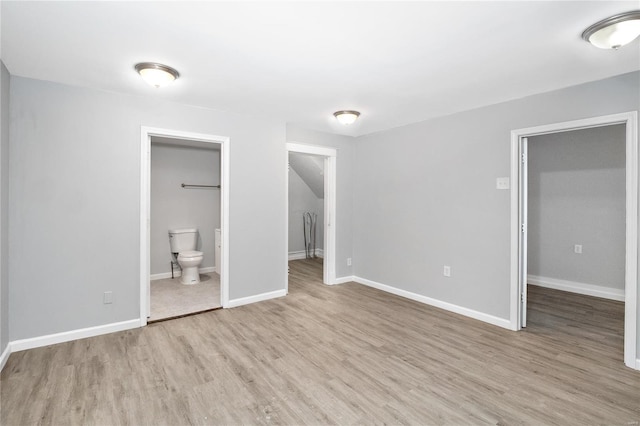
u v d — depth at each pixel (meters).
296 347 2.88
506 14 1.80
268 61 2.42
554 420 1.94
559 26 1.93
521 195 3.28
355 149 5.13
